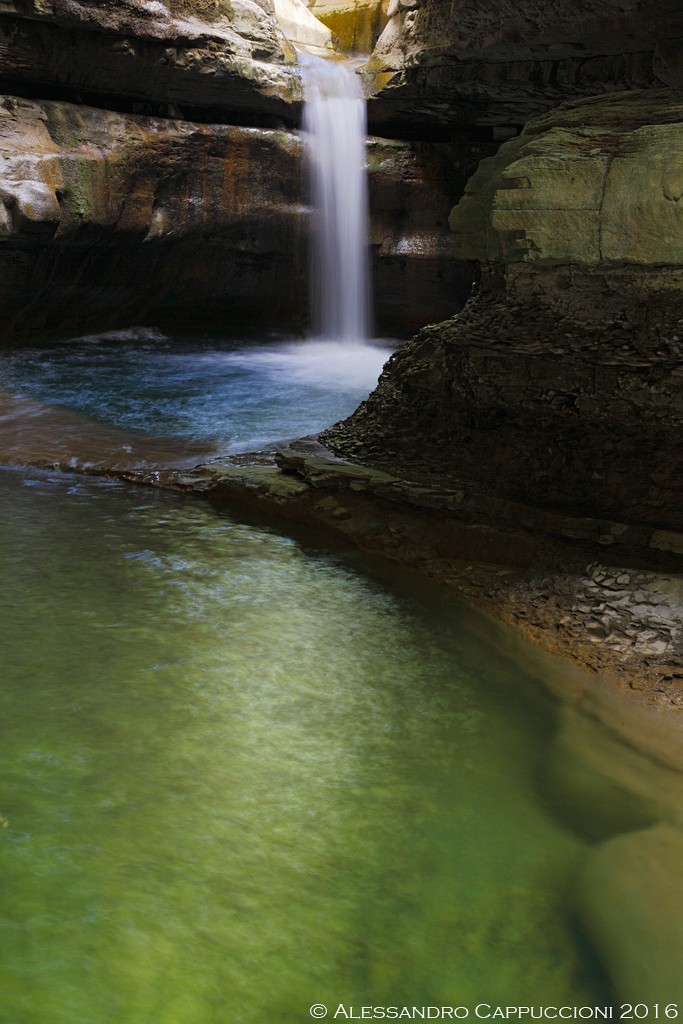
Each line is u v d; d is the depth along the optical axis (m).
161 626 6.52
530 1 13.29
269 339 19.48
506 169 8.23
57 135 14.96
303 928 3.96
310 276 18.98
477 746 5.45
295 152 17.69
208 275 18.28
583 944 4.05
